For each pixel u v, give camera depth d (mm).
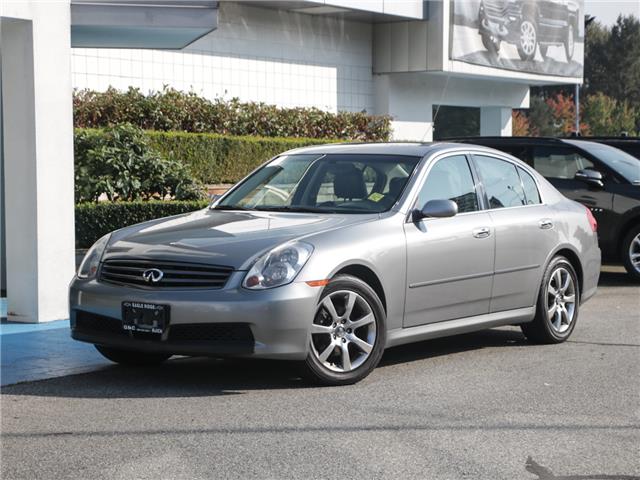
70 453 5191
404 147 8047
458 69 26922
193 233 7035
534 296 8398
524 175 8703
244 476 4832
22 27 9078
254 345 6414
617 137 15188
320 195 7668
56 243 9344
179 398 6430
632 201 13102
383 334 6984
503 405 6336
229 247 6660
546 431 5727
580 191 13414
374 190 7555
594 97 71875
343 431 5652
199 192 15031
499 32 28219
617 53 78562
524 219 8297
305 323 6520
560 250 8766
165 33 12461
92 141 14531
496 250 7957
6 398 6453
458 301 7664
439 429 5730
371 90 27266
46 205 9234
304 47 24906
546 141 13625
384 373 7301
